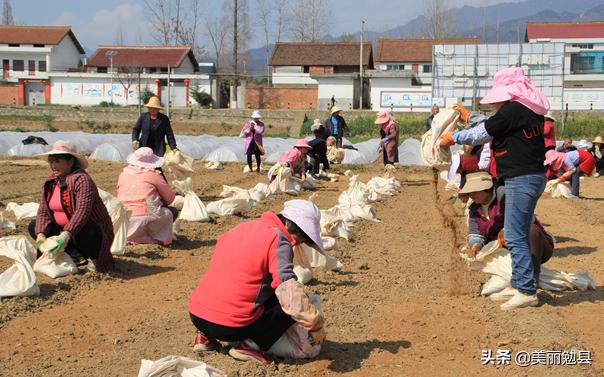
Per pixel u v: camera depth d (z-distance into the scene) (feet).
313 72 215.72
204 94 199.21
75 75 202.80
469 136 22.33
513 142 21.26
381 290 24.59
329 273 26.94
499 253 23.44
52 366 17.51
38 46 223.10
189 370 15.42
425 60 215.10
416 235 35.32
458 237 34.55
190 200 37.37
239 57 284.41
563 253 31.01
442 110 26.76
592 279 24.54
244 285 16.99
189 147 80.23
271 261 16.78
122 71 204.74
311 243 17.69
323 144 62.75
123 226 28.63
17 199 44.68
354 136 140.87
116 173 63.67
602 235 35.58
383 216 41.75
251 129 65.67
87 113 172.55
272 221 17.47
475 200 24.26
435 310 22.09
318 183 59.77
